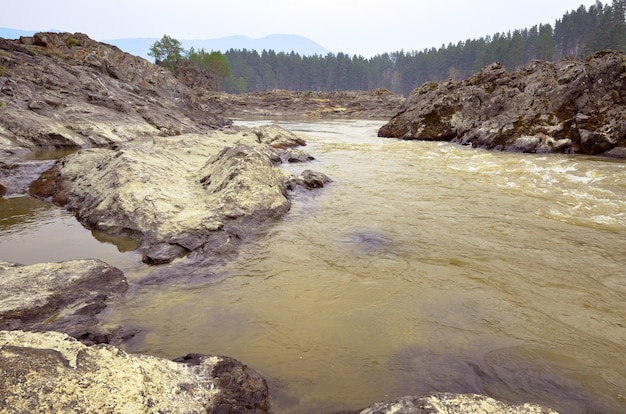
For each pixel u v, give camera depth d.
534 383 3.80
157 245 7.04
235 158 10.32
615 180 12.23
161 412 2.79
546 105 20.30
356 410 3.39
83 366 2.82
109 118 23.08
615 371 3.98
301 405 3.47
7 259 6.57
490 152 19.42
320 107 70.38
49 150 17.66
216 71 98.19
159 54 82.06
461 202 10.39
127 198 8.30
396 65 168.00
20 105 20.38
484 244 7.52
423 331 4.70
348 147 21.91
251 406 3.32
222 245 7.18
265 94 82.75
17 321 4.50
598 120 18.11
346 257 6.96
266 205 9.13
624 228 8.34
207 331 4.71
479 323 4.89
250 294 5.63
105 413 2.53
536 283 5.96
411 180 13.04
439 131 25.48
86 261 5.99
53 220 8.55
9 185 10.93
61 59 34.12
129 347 4.37
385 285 5.88
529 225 8.58
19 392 2.43
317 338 4.57
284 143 21.95
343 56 150.88
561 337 4.60
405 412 2.92
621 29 77.25
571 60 21.91
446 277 6.16
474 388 3.74
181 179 10.15
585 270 6.40
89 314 4.97
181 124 29.05
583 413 3.41
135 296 5.52
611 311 5.18
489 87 25.03
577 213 9.38
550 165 14.90
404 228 8.44
